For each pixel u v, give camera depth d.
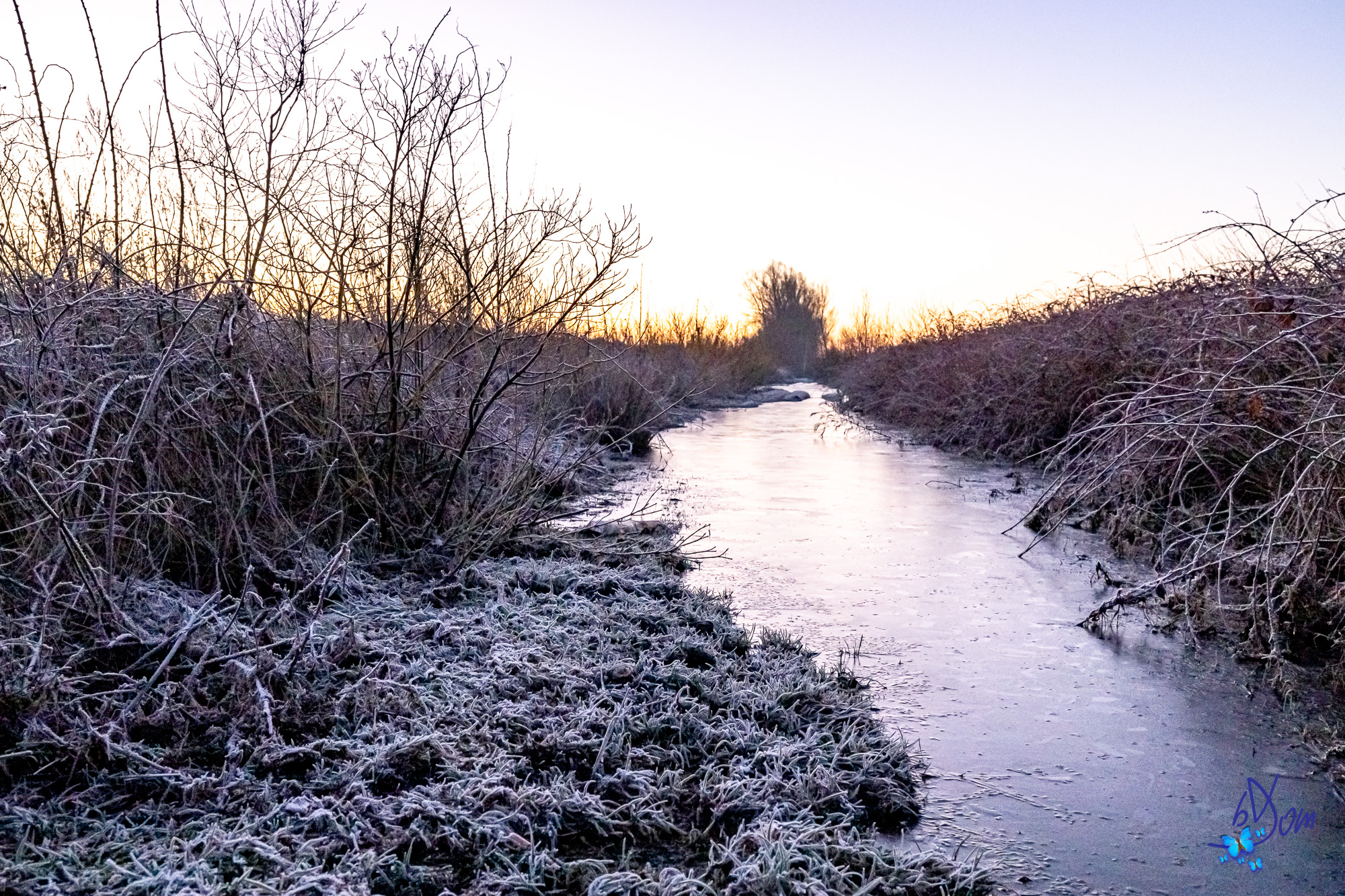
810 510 8.26
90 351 4.18
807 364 57.78
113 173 4.56
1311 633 4.52
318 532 5.09
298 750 2.99
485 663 3.87
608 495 8.65
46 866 2.38
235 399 4.78
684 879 2.53
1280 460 5.29
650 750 3.30
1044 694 3.98
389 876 2.50
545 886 2.55
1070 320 11.19
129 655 3.47
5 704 2.89
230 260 5.15
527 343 6.93
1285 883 2.63
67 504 3.83
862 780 3.11
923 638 4.71
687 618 4.75
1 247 4.02
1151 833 2.88
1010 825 2.93
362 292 5.58
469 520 5.62
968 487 9.62
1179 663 4.35
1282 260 5.90
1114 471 5.91
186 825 2.62
